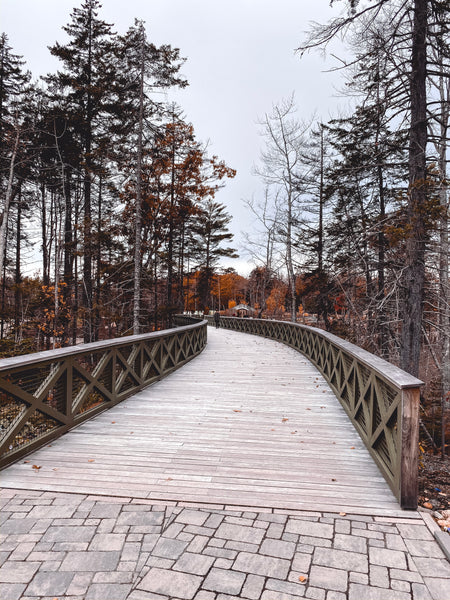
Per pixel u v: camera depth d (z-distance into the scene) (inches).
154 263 651.5
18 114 577.0
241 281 2391.7
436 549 83.4
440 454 352.5
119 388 220.4
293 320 815.7
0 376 122.8
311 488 112.8
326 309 645.3
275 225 844.0
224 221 1453.0
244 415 193.6
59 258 636.1
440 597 69.4
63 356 157.8
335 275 429.1
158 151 564.1
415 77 296.0
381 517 96.8
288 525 92.4
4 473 121.3
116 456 137.0
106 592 70.4
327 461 134.3
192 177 679.1
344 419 187.0
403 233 281.7
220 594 69.7
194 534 88.3
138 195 501.4
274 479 118.8
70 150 607.8
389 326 417.7
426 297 369.4
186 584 72.2
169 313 715.4
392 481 110.4
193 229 967.0
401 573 75.5
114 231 561.3
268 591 70.4
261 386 269.0
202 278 1584.6
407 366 310.8
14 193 673.0
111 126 561.0
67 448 144.9
